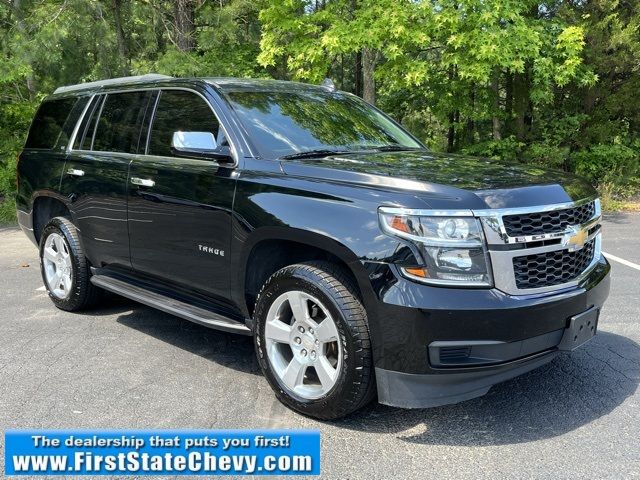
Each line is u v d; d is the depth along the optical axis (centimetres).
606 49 1249
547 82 1145
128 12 1555
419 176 345
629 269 706
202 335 500
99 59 1451
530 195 332
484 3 1067
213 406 371
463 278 308
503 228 314
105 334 501
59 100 597
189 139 392
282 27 1134
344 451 319
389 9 1064
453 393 316
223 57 1464
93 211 511
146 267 470
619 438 328
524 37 1089
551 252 333
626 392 384
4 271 736
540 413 358
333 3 1173
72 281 545
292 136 422
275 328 363
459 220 310
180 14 1441
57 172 555
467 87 1272
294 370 356
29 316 552
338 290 330
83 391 391
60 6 1323
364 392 327
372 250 317
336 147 430
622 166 1376
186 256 427
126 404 372
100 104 541
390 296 309
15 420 353
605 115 1365
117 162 486
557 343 338
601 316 533
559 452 315
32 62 1280
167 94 474
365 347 321
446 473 298
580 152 1366
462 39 1056
